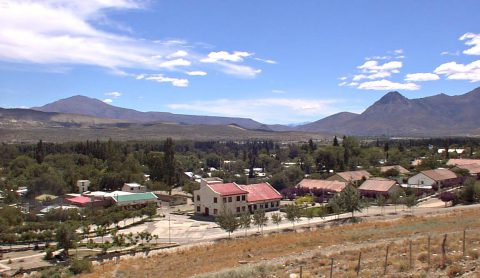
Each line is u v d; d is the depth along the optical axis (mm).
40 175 163875
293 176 170750
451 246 36906
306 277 33156
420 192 131125
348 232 64062
